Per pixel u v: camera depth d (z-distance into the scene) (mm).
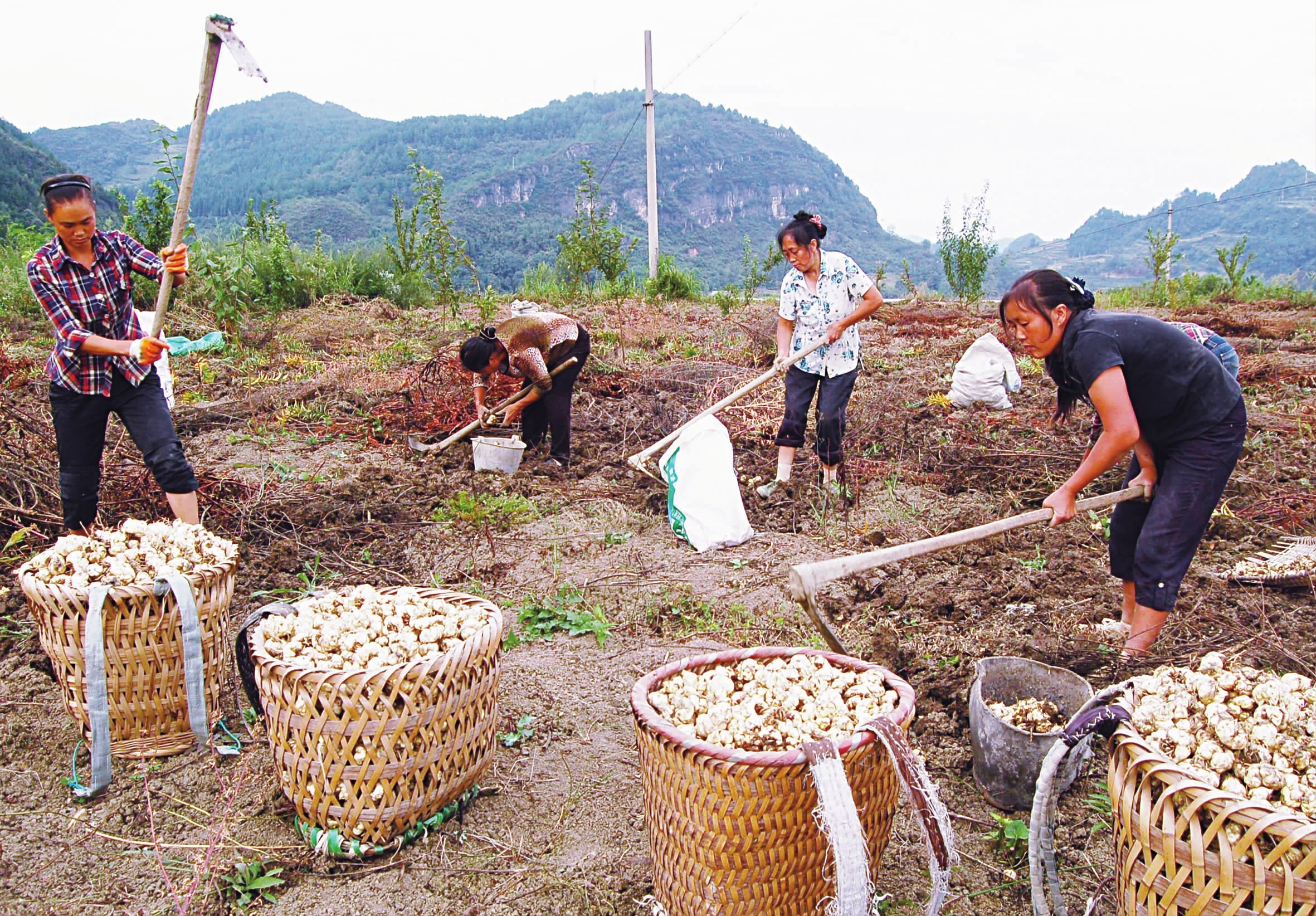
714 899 2393
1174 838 2016
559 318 6746
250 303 14344
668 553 5402
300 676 2674
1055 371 3564
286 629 2963
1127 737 2180
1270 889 1903
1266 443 7484
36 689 3783
